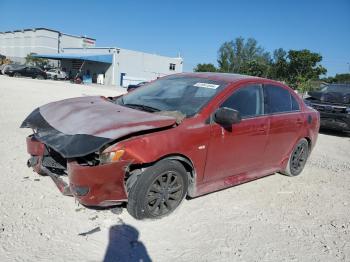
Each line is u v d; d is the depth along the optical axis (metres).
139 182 3.54
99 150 3.29
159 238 3.45
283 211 4.41
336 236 3.91
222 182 4.44
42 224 3.46
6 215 3.55
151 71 51.78
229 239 3.57
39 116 4.23
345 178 6.12
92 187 3.30
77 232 3.39
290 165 5.70
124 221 3.67
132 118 3.65
